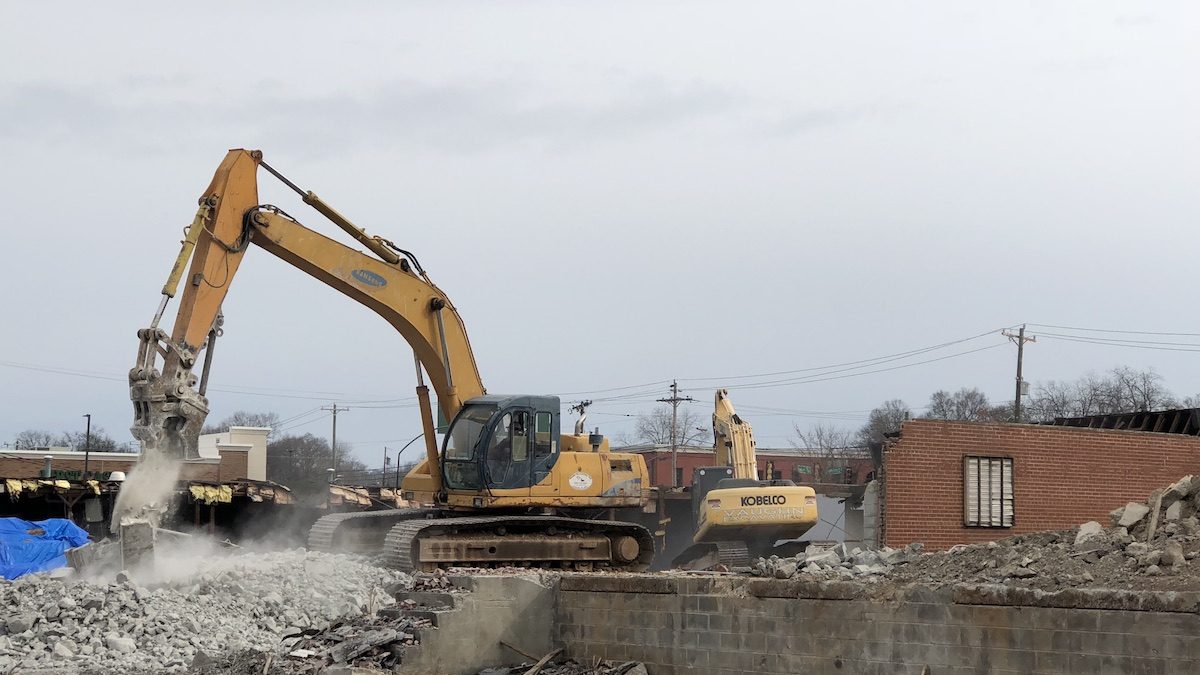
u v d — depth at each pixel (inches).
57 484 1487.5
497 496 884.6
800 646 543.2
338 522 900.0
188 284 797.9
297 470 3782.0
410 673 607.8
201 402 779.4
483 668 629.0
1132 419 1339.8
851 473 2130.9
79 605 665.6
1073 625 462.9
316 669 589.9
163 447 761.6
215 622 679.1
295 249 864.9
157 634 650.8
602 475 926.4
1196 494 534.9
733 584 575.2
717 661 573.0
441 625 623.2
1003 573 538.6
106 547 767.7
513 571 804.0
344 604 725.3
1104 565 517.3
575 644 631.2
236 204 829.8
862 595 525.0
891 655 511.8
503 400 898.1
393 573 787.4
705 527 1061.8
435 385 935.7
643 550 936.3
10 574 1032.8
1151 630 445.1
